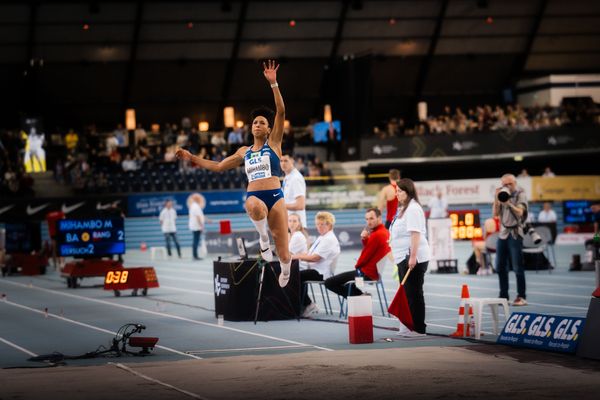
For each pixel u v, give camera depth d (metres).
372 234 17.95
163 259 41.88
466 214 37.38
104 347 14.04
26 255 34.38
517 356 12.38
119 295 24.64
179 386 10.71
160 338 15.77
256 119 11.46
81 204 49.72
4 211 48.69
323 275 18.25
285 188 19.11
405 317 14.71
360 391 10.22
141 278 24.64
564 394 9.84
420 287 14.92
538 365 11.64
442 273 28.94
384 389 10.30
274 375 11.29
